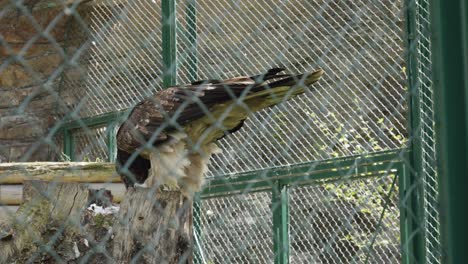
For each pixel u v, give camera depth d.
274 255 8.48
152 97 7.17
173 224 5.79
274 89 6.06
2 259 6.16
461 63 3.80
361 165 7.51
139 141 7.04
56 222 6.20
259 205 9.09
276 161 9.00
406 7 6.79
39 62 11.42
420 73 7.63
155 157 7.11
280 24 9.20
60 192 6.35
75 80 11.25
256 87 6.08
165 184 7.10
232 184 9.02
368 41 8.68
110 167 8.08
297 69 9.02
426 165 7.63
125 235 5.75
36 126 11.36
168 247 5.74
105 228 6.29
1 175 7.72
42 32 3.03
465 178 3.79
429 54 7.59
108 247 5.99
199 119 6.88
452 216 3.79
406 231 7.57
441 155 3.83
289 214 8.73
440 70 3.83
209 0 9.64
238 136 9.32
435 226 7.54
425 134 7.63
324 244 8.52
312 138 8.59
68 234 6.19
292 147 8.88
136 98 10.47
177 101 6.93
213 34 9.57
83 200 6.34
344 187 8.41
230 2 9.50
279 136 9.00
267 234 9.00
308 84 6.06
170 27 9.58
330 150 8.56
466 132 3.79
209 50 9.61
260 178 8.61
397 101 8.16
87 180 7.97
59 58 11.34
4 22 11.13
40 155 11.34
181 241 5.84
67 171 7.89
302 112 8.89
